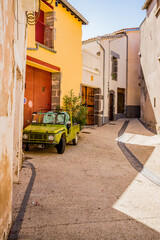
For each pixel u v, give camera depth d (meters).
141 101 16.64
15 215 3.39
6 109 2.50
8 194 2.74
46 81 10.80
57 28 10.65
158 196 4.51
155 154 8.16
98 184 5.03
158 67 11.40
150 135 11.48
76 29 12.43
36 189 4.48
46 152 7.95
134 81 19.36
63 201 4.00
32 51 9.02
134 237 2.97
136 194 4.56
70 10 11.44
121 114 18.91
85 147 9.13
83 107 11.75
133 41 19.38
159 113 11.35
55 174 5.54
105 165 6.71
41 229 3.05
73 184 4.93
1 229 2.32
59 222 3.27
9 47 2.61
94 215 3.54
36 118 8.52
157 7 11.27
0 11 2.04
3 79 2.27
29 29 8.72
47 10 10.30
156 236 3.03
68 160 7.00
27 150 8.02
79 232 3.03
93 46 14.98
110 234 3.02
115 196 4.40
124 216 3.57
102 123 15.78
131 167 6.62
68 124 8.20
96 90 15.55
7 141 2.61
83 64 13.32
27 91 9.57
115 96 17.78
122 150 8.87
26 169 5.77
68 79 11.73
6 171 2.57
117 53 18.02
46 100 10.83
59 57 10.90
